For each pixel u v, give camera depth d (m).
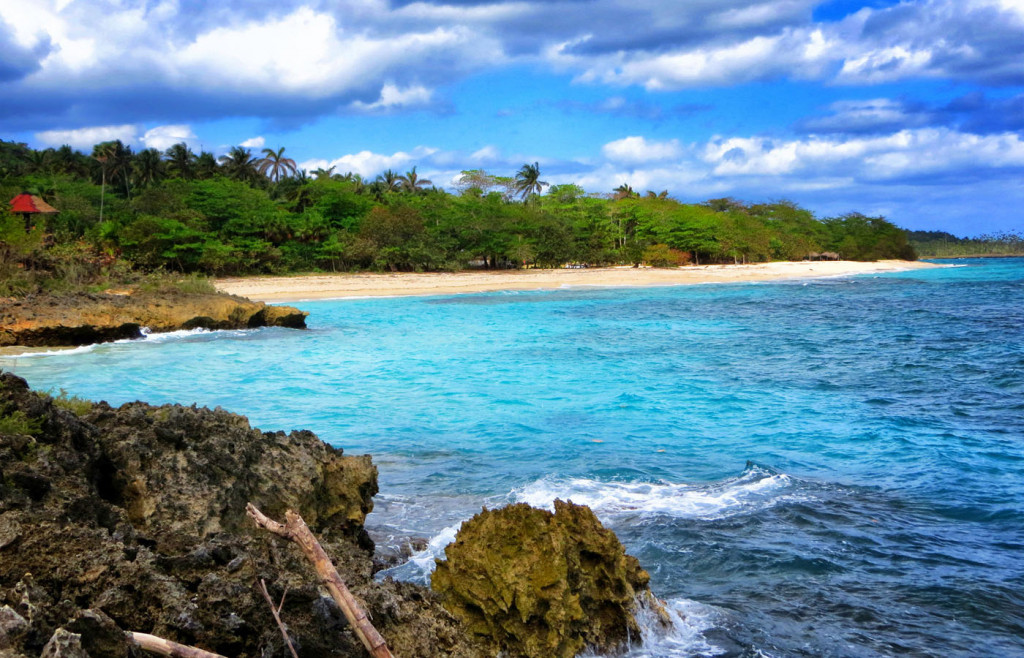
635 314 45.56
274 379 21.94
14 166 116.88
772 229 134.38
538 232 102.50
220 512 7.08
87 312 30.84
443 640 5.83
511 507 6.89
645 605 7.07
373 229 87.88
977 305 53.47
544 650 6.18
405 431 15.29
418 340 31.95
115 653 4.12
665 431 15.25
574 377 22.17
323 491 8.60
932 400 18.62
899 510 10.42
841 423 15.95
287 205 100.69
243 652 4.93
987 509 10.45
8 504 5.46
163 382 21.45
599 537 6.92
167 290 36.53
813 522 9.85
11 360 26.06
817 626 7.24
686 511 10.21
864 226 146.75
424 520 10.02
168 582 5.08
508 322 40.44
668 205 131.00
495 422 16.09
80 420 7.30
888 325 39.09
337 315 44.78
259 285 65.62
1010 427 15.53
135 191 100.75
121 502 6.92
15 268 36.00
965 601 7.73
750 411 17.27
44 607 4.30
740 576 8.30
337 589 4.18
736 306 52.34
